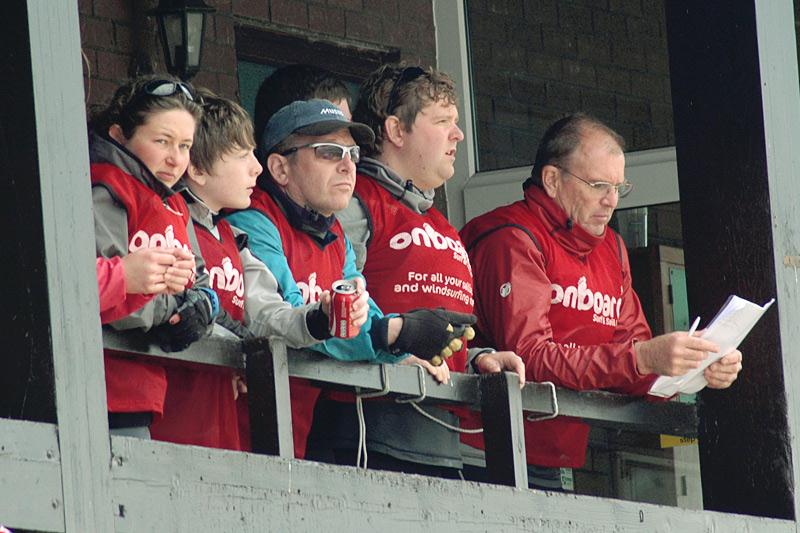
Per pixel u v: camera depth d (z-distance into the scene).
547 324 16.48
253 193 14.62
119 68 21.72
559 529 14.23
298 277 14.45
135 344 11.90
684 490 24.30
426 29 25.14
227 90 22.80
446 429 15.58
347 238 15.30
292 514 11.91
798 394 16.67
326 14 24.31
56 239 10.66
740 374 16.78
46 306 10.52
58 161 10.76
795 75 17.19
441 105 16.02
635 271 24.44
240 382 13.88
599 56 24.88
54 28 10.88
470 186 24.61
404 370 13.99
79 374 10.62
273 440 12.53
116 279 11.30
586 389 16.03
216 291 13.58
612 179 17.08
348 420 15.00
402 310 15.40
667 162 24.23
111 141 12.62
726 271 16.88
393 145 16.05
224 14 22.94
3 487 10.00
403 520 12.78
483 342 16.77
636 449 24.42
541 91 24.88
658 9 24.81
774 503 16.55
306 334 13.02
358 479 12.49
